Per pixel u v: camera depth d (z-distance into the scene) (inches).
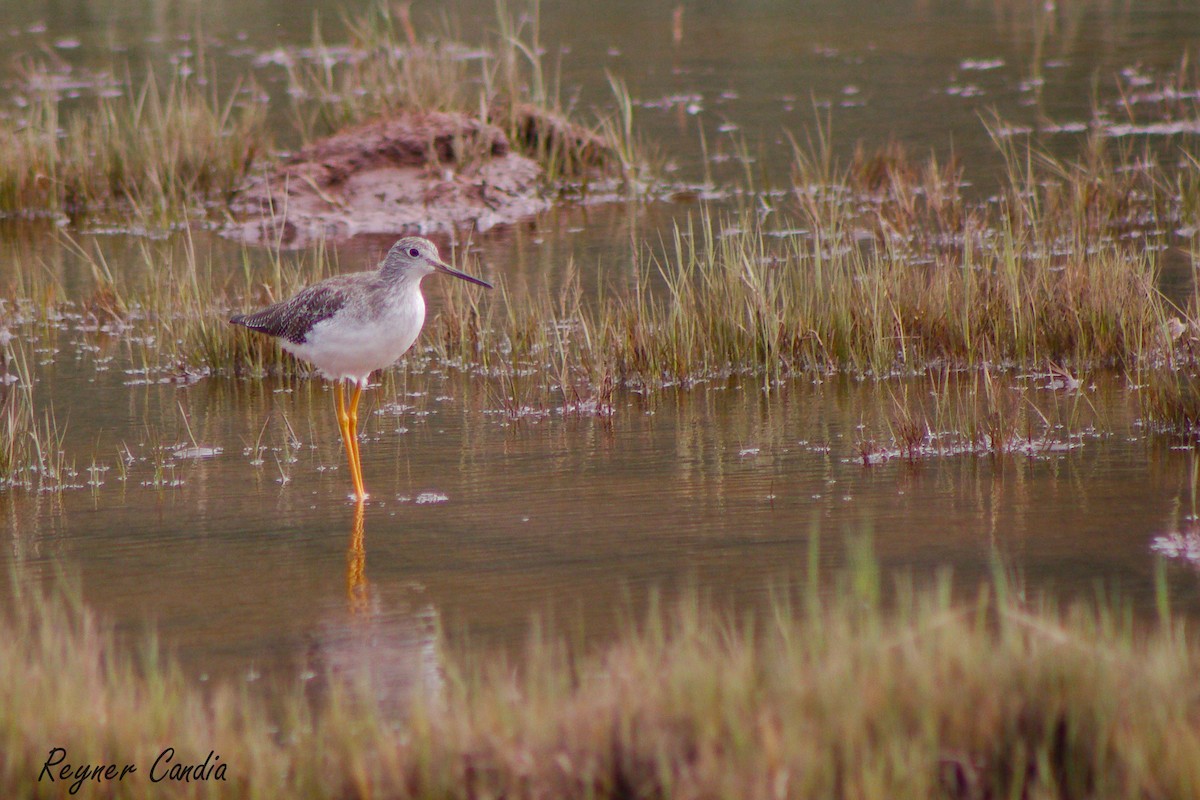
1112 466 458.9
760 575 382.0
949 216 778.8
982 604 319.0
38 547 419.8
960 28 1357.0
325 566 400.5
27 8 1599.4
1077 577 371.9
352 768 275.4
